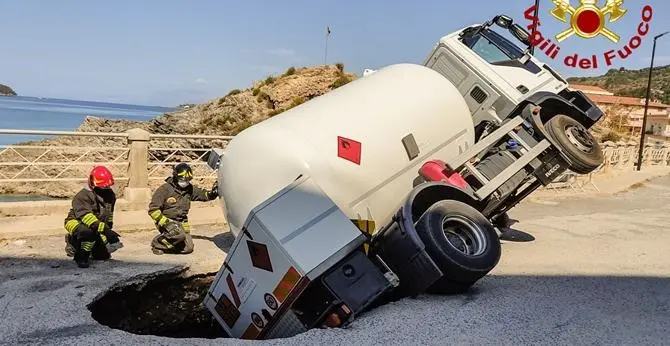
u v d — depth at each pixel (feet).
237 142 21.77
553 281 21.38
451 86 25.52
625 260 25.63
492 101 26.68
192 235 27.76
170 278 21.16
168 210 23.52
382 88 23.54
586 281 21.52
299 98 107.96
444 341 14.84
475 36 28.68
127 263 21.68
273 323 16.79
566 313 17.46
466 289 19.21
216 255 23.54
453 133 24.49
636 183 60.08
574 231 32.86
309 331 15.44
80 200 20.80
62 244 24.26
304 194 18.07
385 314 16.87
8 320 15.52
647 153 91.45
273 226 16.85
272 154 20.36
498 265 23.77
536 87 26.81
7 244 23.94
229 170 21.43
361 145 21.08
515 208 41.16
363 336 15.10
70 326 15.31
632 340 15.35
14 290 18.03
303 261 16.22
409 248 18.39
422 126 23.12
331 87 110.93
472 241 19.52
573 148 23.47
